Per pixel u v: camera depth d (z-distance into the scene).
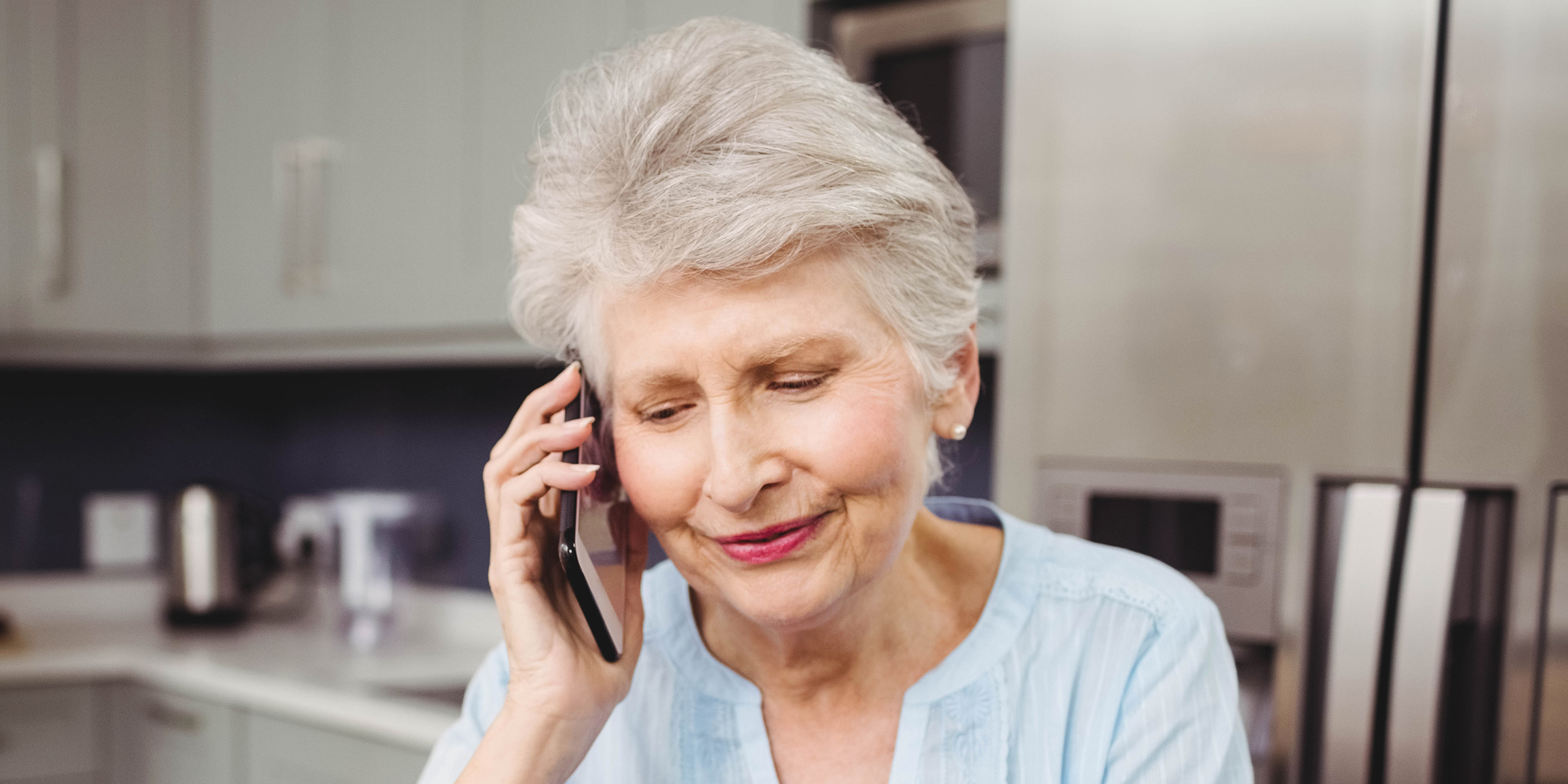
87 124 2.46
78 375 2.83
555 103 0.71
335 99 2.35
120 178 2.50
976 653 0.75
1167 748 0.71
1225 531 1.24
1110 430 1.32
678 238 0.60
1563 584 1.09
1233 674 0.75
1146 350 1.29
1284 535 1.21
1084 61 1.34
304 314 2.42
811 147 0.61
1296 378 1.20
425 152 2.21
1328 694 1.17
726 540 0.67
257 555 2.64
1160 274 1.29
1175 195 1.28
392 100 2.26
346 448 2.94
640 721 0.80
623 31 1.92
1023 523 0.83
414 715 1.84
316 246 2.39
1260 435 1.22
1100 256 1.33
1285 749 1.22
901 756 0.74
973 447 2.11
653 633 0.82
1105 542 1.37
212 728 2.13
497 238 2.10
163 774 2.22
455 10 2.16
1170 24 1.28
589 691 0.74
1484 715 1.14
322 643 2.44
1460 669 1.15
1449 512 1.11
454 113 2.16
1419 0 1.14
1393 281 1.15
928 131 1.67
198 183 2.57
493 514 0.75
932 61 1.66
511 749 0.73
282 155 2.43
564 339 0.75
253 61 2.48
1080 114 1.34
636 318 0.64
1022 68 1.38
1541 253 1.09
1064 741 0.74
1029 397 1.37
